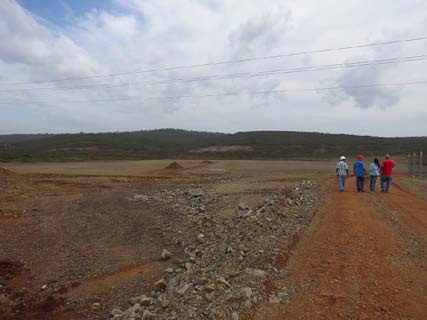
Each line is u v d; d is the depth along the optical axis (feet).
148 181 92.07
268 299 16.78
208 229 37.81
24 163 176.35
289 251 23.27
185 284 20.35
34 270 31.24
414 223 29.07
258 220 32.58
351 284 17.49
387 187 49.11
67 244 37.11
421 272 18.70
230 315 15.40
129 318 18.45
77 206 54.03
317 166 154.10
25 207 54.95
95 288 27.27
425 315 14.49
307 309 15.52
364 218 30.60
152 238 37.88
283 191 50.34
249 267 20.76
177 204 53.11
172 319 15.99
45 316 23.38
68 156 221.25
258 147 304.09
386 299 15.87
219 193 60.70
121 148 314.96
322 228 27.99
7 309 24.35
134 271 29.89
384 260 20.43
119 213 48.67
